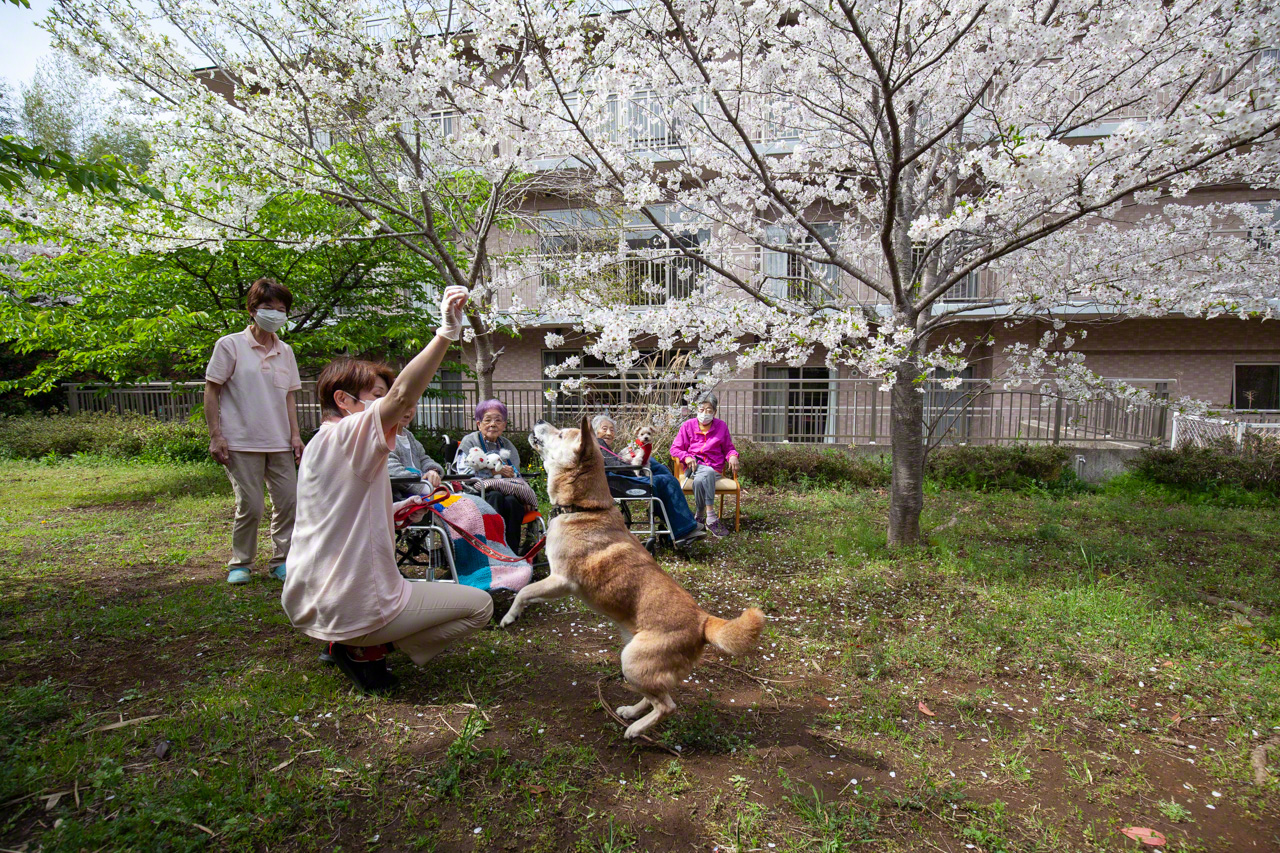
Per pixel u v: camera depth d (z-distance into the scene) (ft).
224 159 19.07
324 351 30.58
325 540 8.33
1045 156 10.28
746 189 19.22
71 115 61.52
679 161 20.31
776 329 14.64
